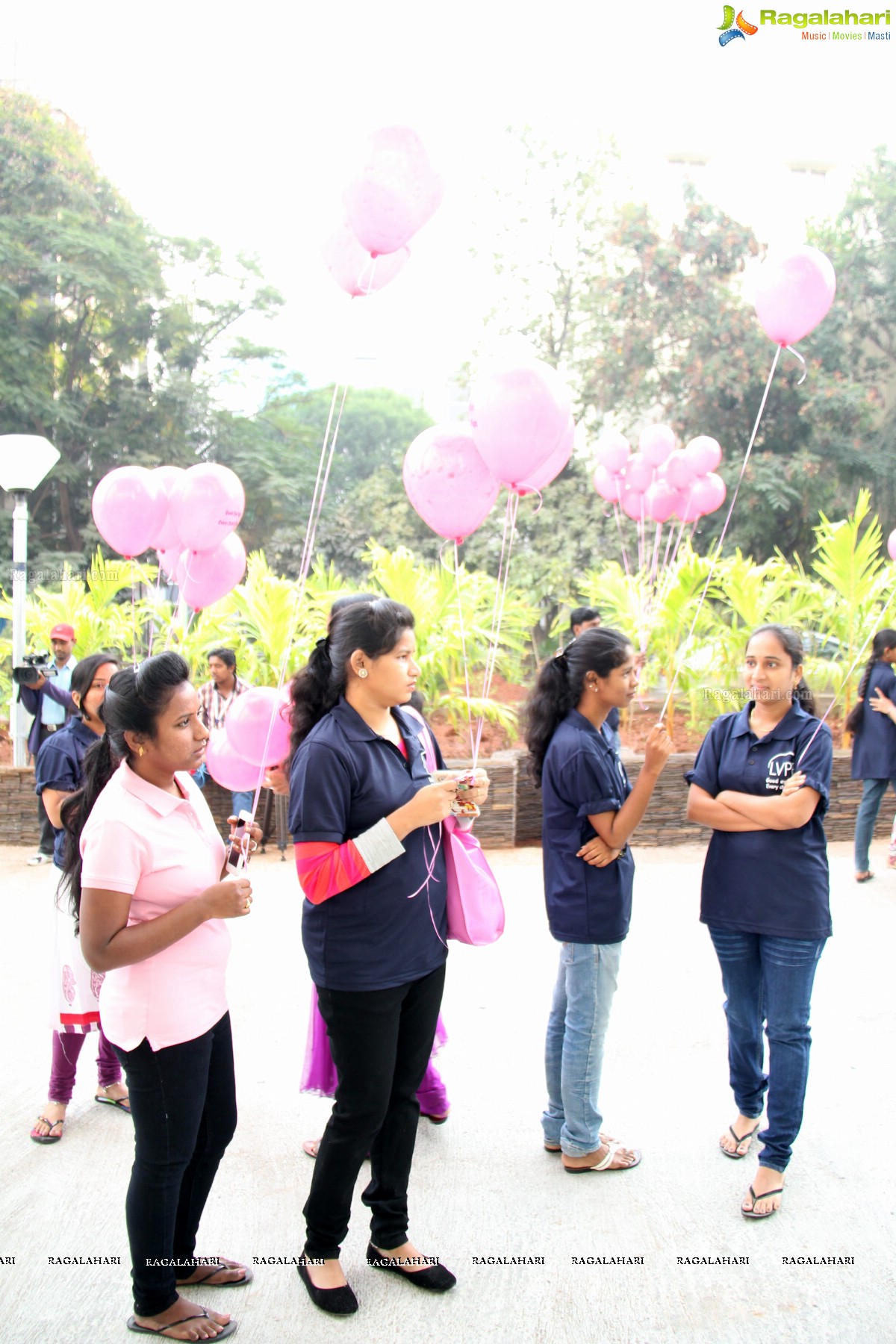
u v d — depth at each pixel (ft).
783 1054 8.82
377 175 8.99
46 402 53.47
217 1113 7.54
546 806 9.16
